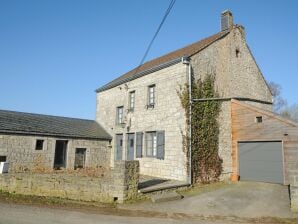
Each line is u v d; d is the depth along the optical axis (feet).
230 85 60.18
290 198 37.99
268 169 50.80
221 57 59.88
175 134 53.62
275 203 38.19
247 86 63.41
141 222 28.96
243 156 54.70
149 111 60.54
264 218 31.83
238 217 32.35
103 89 77.71
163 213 33.68
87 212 32.94
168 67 57.36
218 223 29.71
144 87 63.05
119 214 32.55
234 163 55.57
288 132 48.78
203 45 57.47
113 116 72.79
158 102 58.59
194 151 51.47
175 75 55.42
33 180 43.34
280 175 49.06
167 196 40.55
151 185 45.34
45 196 41.75
